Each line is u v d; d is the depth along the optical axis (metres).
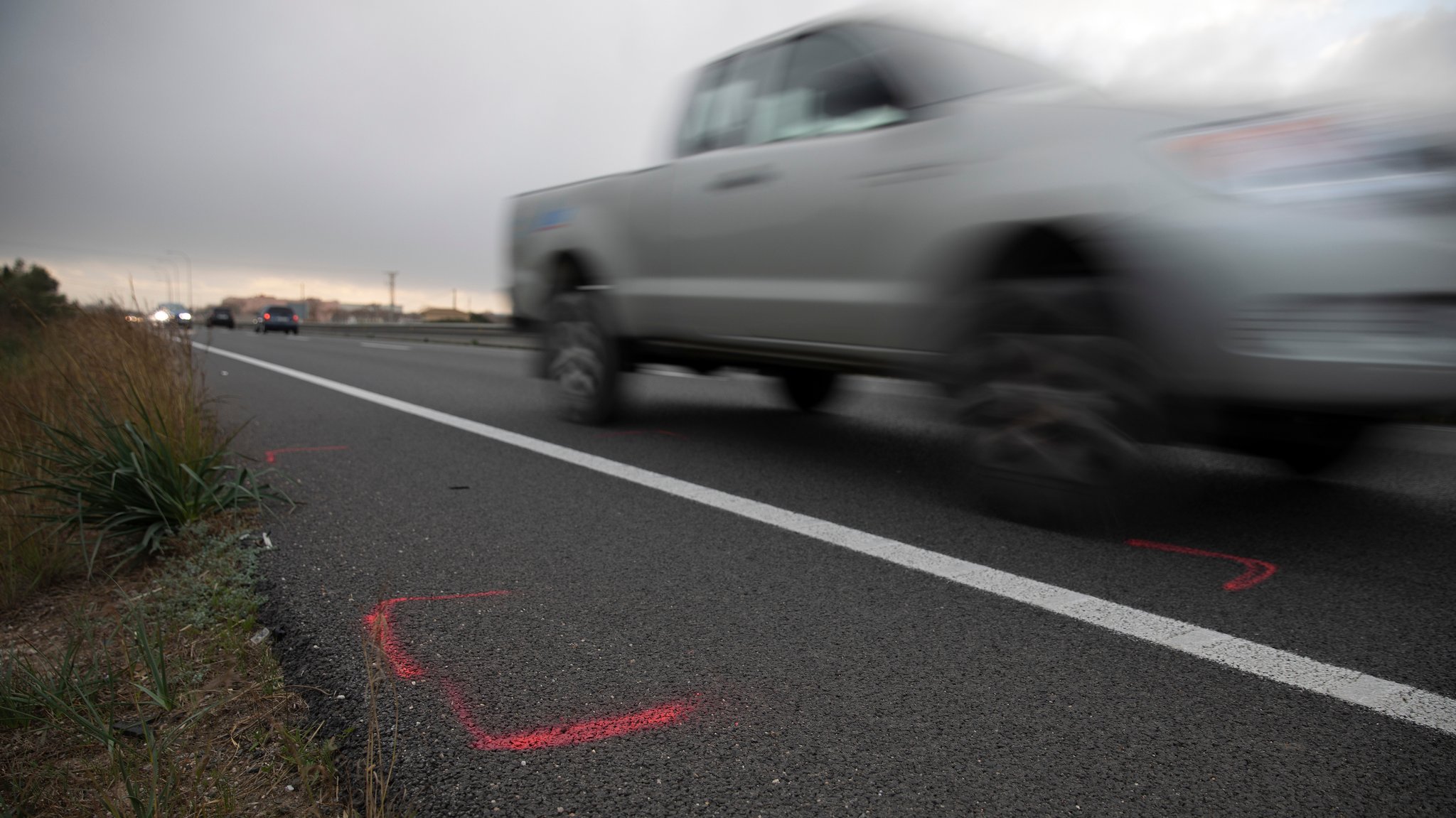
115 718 1.78
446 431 5.56
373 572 2.66
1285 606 2.31
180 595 2.45
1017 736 1.65
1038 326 2.97
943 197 3.17
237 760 1.62
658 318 4.71
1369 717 1.71
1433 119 2.18
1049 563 2.70
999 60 3.54
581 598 2.43
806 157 3.79
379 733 1.68
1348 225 2.23
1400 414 2.33
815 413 6.30
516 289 6.00
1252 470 4.02
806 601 2.40
